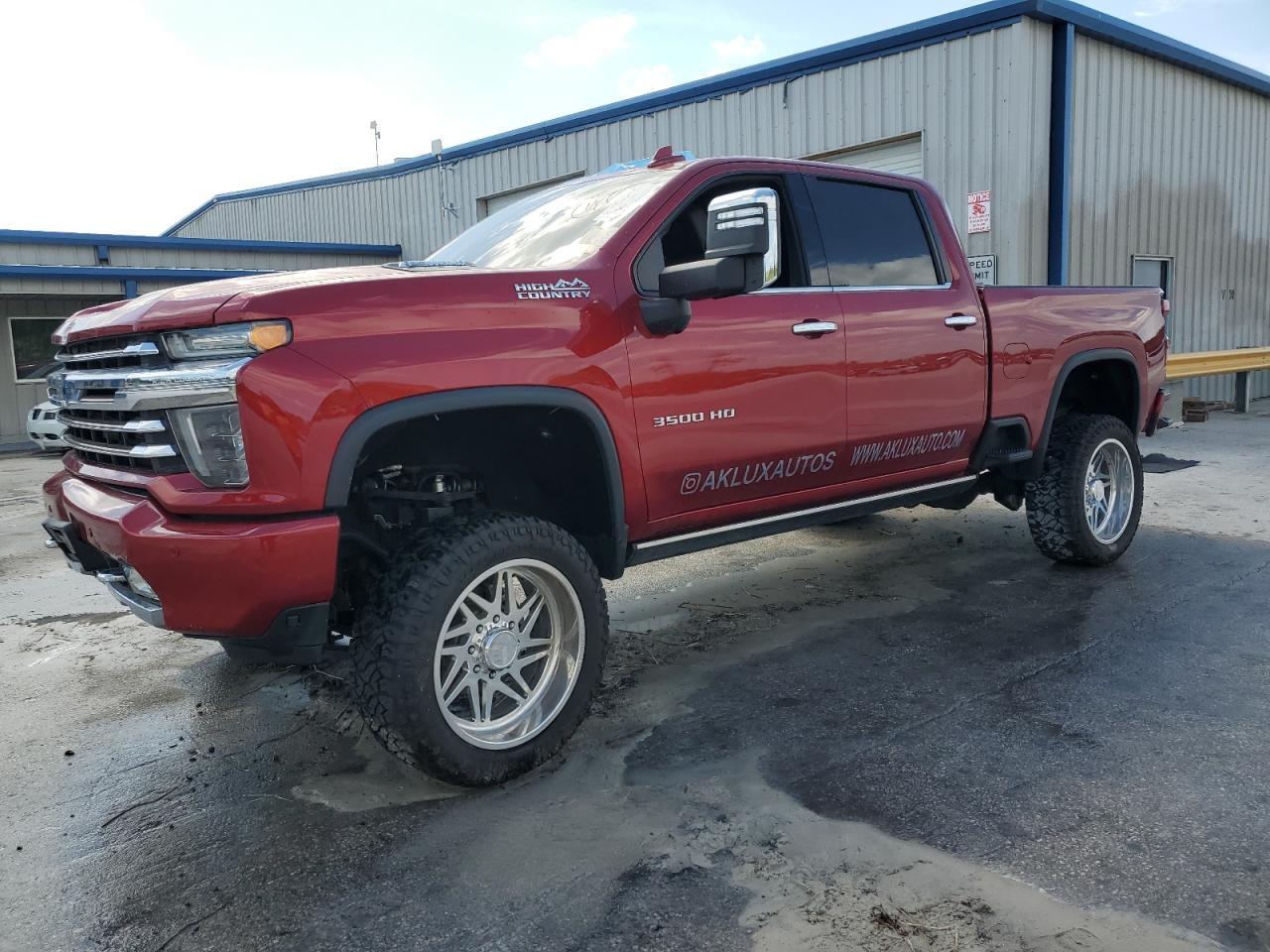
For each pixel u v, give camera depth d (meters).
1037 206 10.88
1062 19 10.53
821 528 6.72
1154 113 12.58
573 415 3.18
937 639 4.35
